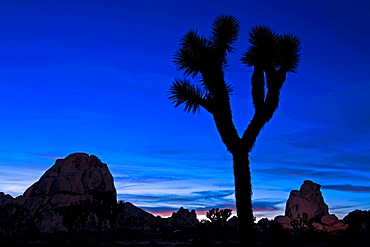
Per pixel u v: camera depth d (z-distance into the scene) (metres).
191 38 15.71
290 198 106.00
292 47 15.01
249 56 15.26
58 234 81.25
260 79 15.01
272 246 41.19
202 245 40.91
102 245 44.66
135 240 59.44
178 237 66.69
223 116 14.63
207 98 15.27
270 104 14.45
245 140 14.39
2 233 75.50
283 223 93.19
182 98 15.07
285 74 14.94
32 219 88.88
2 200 109.06
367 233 63.12
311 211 100.19
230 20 16.03
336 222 87.44
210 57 15.28
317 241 49.56
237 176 14.26
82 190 115.69
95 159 134.50
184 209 136.50
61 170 122.94
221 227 100.62
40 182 118.69
